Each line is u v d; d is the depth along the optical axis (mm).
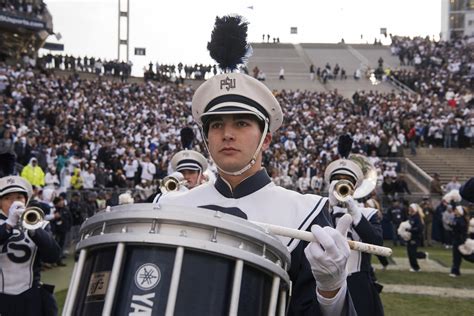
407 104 31562
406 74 42312
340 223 1726
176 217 1619
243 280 1638
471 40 51406
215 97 2109
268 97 2111
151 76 40062
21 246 4324
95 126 23016
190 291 1576
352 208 4156
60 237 11367
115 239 1632
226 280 1617
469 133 26016
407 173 23016
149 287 1572
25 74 28172
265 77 46406
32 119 20875
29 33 34750
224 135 2066
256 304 1662
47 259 4422
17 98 23250
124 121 25984
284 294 1786
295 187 19266
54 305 4523
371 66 49750
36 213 3965
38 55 42062
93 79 36500
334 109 32188
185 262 1596
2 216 4598
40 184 12031
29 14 32750
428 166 24375
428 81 39531
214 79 2129
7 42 35656
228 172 2098
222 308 1591
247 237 1662
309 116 30234
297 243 1938
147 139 23156
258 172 2135
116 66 38938
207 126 2145
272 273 1715
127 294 1580
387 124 27719
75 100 26594
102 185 16109
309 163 20281
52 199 10938
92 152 19641
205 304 1575
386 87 42438
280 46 58406
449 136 26125
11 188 4609
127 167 18234
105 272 1635
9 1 31938
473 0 68812
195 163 5219
